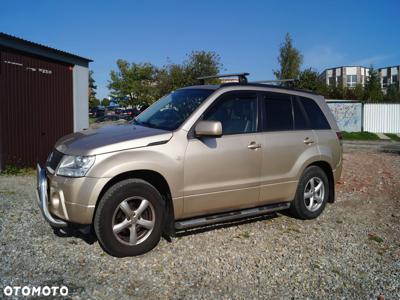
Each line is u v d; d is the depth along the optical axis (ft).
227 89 17.21
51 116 35.12
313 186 19.95
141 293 11.76
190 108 16.37
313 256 15.11
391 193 26.43
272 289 12.39
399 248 16.29
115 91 145.79
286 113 19.25
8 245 14.75
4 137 30.09
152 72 138.31
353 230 18.43
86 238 15.66
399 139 91.71
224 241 16.21
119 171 13.71
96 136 14.92
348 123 110.52
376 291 12.53
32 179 28.02
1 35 29.45
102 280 12.42
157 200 14.62
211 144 15.92
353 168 37.91
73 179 13.41
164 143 14.84
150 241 14.56
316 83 132.67
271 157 17.85
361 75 240.53
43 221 17.63
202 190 15.65
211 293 11.97
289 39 134.72
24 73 32.04
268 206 18.38
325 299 11.93
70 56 37.22
